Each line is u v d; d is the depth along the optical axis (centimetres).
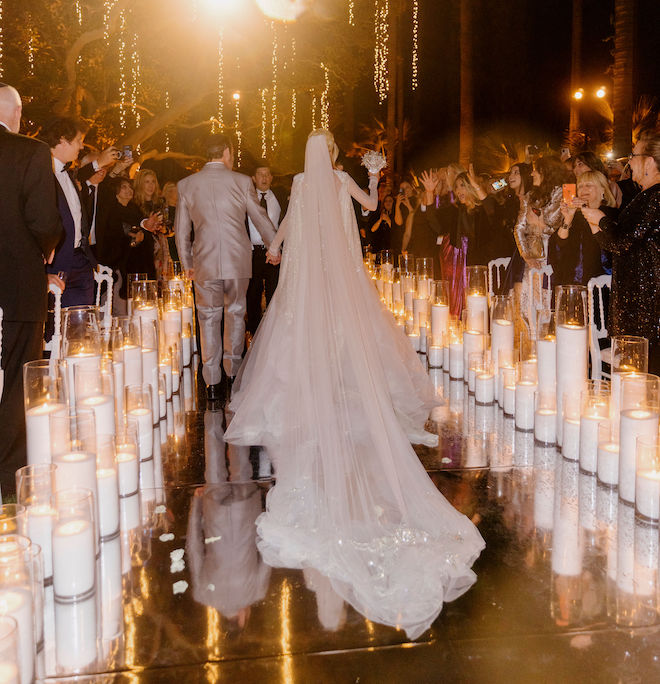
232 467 372
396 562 265
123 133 1377
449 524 286
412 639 223
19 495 253
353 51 1395
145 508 323
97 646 221
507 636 224
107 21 1073
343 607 241
